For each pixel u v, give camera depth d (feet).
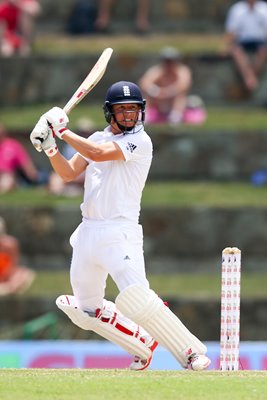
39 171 246.06
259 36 268.00
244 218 223.92
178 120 251.60
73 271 104.32
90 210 102.63
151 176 244.42
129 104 102.37
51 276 219.41
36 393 86.38
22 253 226.58
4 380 92.27
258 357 165.17
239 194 233.96
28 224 226.17
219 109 266.16
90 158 100.53
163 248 224.94
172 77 253.85
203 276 220.23
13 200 231.09
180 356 104.12
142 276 101.60
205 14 297.74
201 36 293.02
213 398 84.99
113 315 105.91
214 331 203.72
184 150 244.22
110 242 101.40
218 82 268.41
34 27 295.89
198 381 92.02
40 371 102.53
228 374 99.35
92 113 261.85
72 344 172.24
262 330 203.31
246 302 203.62
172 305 203.82
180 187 238.89
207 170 244.22
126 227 101.76
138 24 293.84
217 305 203.31
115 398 84.58
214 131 244.01
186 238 224.53
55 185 235.40
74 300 105.81
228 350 107.96
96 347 171.53
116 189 101.76
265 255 223.30
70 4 297.94
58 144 237.86
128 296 100.83
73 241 104.53
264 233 223.30
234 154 243.60
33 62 272.10
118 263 101.04
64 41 289.94
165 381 91.86
